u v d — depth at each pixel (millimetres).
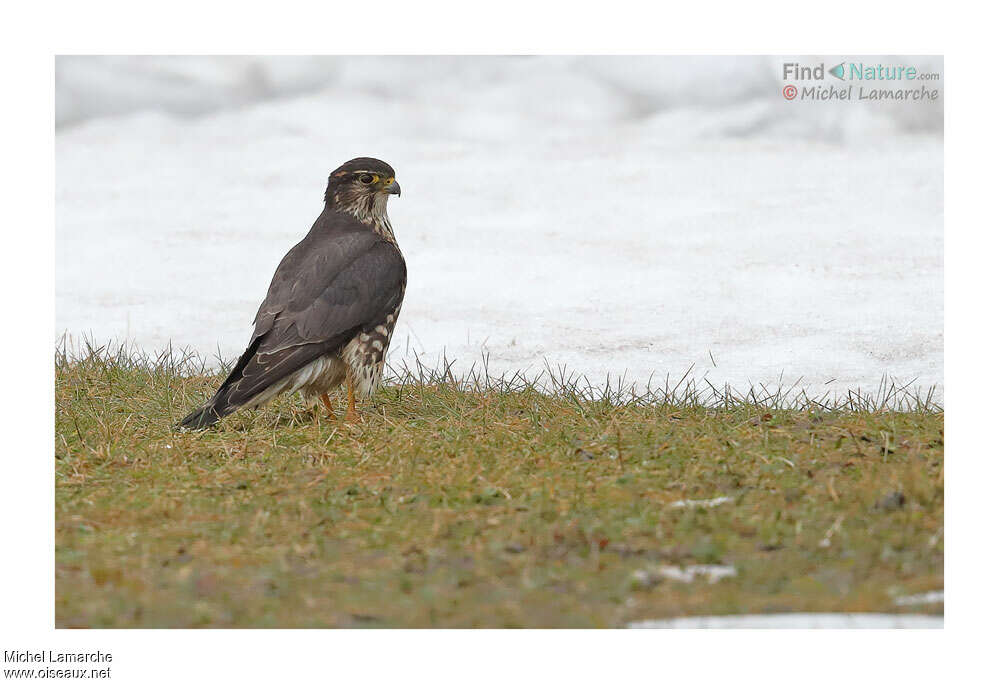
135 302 18438
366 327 12234
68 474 10531
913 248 19484
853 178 23391
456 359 15328
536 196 23078
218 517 9500
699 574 8195
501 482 10055
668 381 14367
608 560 8438
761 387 14102
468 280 18750
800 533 8766
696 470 10164
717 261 19188
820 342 15680
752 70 29078
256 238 21734
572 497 9664
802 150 25422
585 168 24812
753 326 16344
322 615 7703
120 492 10141
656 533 8883
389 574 8328
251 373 11797
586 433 11438
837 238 20078
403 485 10078
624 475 10156
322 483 10266
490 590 8039
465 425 11727
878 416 11961
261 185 24859
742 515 9172
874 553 8438
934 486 9484
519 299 17797
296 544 8836
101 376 13812
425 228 21438
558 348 15711
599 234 20781
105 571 8359
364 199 12852
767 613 7602
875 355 15180
